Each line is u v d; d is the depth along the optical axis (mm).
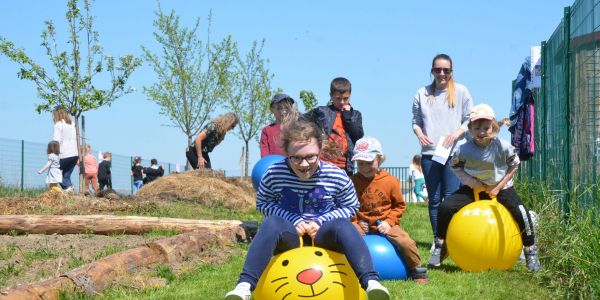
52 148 15805
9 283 6617
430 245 9898
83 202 12844
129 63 19203
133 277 6766
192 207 14078
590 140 7461
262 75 30547
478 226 7363
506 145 7555
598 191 6656
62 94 18688
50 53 18703
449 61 9102
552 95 10695
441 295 6297
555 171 10086
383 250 6863
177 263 7781
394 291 6363
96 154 26438
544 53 11414
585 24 7785
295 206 5238
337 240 4871
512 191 7660
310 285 4637
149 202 13438
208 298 6133
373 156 7062
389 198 7184
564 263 6859
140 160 30422
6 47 18391
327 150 7984
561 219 8258
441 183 9102
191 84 28797
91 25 18938
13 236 9820
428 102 9234
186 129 28750
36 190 18688
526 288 6648
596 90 7285
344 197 5270
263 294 4758
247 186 16438
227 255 8570
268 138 9312
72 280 6098
